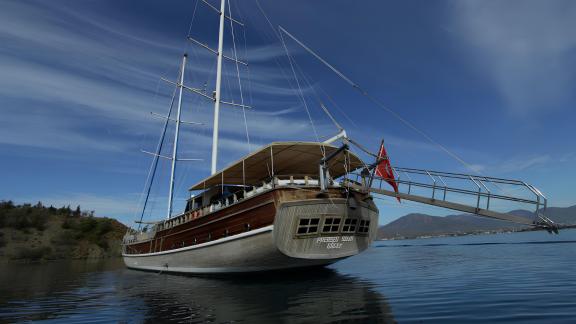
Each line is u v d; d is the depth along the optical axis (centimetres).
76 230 11156
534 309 996
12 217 10831
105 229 11544
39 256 8988
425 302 1181
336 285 1745
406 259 3553
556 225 1445
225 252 2139
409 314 1013
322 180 1967
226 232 2155
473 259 3022
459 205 1744
